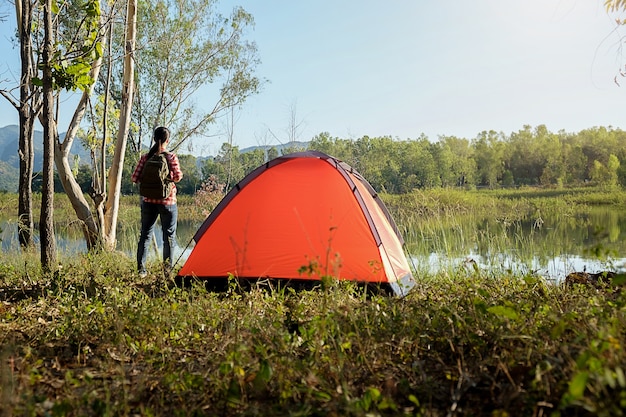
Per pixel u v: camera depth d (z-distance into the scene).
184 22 14.99
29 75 9.84
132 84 10.85
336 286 4.82
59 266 8.02
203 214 17.89
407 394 2.83
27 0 9.45
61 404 2.61
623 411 2.09
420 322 3.80
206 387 3.08
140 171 7.56
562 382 2.47
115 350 3.91
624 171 51.81
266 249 6.30
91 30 8.48
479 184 79.38
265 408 2.74
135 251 11.34
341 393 2.73
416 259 9.99
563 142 77.12
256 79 15.85
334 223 6.22
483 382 2.89
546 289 4.89
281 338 3.49
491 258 9.12
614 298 4.71
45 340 4.19
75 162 12.38
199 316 4.62
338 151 46.91
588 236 15.02
